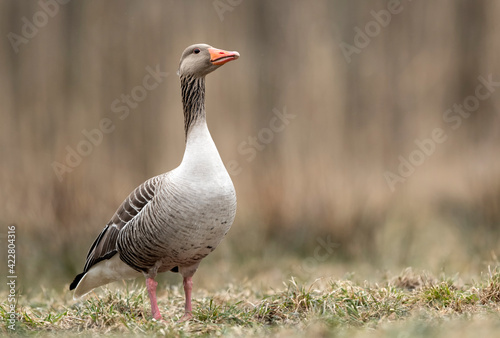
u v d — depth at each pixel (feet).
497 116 65.98
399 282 31.09
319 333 21.86
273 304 27.04
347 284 28.27
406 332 20.31
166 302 30.91
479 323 21.27
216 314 26.32
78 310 27.81
